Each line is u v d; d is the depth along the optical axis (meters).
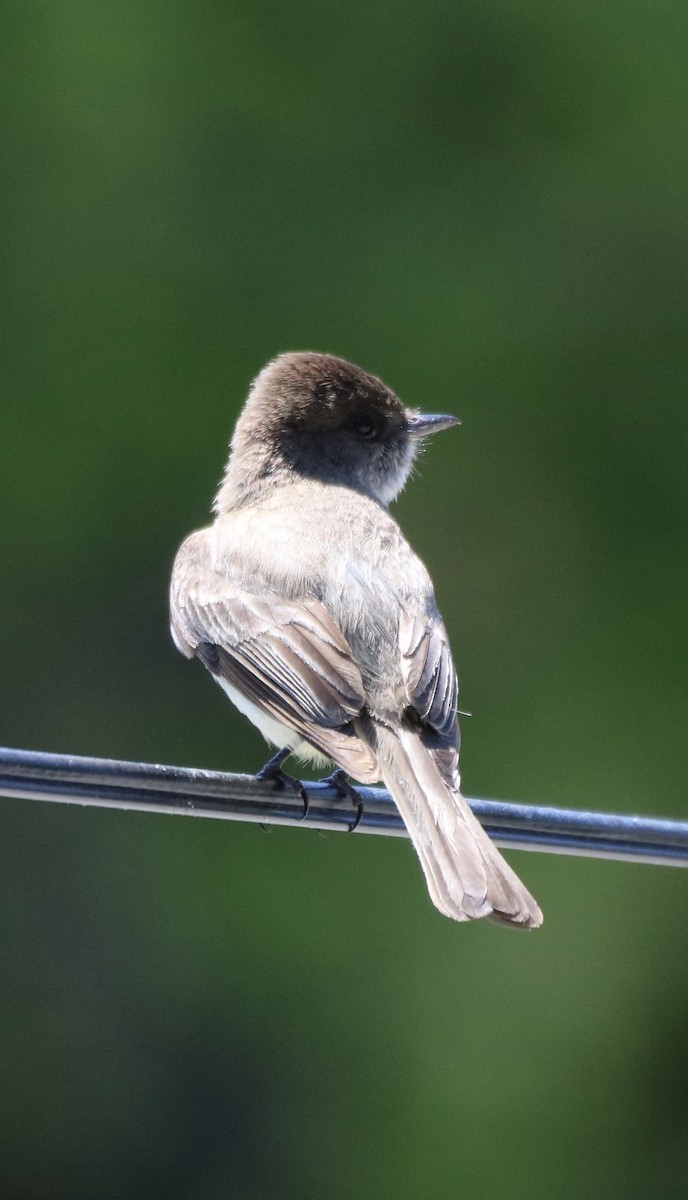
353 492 9.40
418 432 10.23
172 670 15.48
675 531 15.73
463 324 15.73
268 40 15.90
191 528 15.54
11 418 15.73
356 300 15.69
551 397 15.82
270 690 8.20
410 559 8.68
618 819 7.51
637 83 15.84
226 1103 14.42
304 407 9.91
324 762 8.43
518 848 7.57
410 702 7.87
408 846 14.41
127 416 15.65
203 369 15.65
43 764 6.94
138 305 15.72
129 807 7.16
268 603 8.44
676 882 14.45
